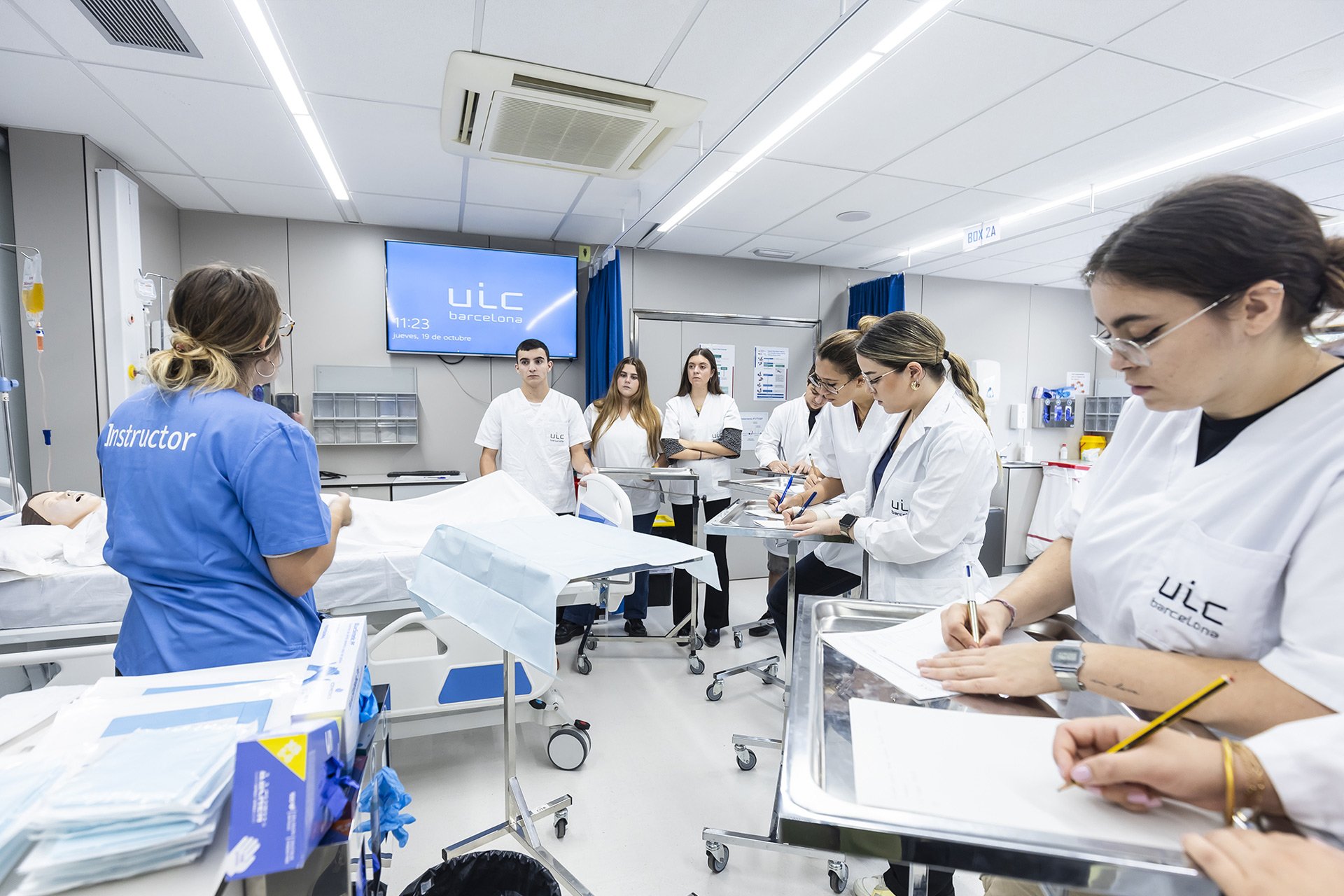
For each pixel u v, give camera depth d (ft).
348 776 2.12
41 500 6.17
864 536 5.31
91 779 1.80
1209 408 2.24
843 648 2.69
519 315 13.44
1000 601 2.90
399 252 12.60
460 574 4.15
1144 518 2.46
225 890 1.77
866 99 7.45
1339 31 6.09
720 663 9.52
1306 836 1.47
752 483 9.36
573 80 7.03
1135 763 1.54
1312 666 1.69
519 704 6.59
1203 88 7.18
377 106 7.75
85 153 8.63
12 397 8.55
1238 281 1.82
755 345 15.51
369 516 7.32
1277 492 1.99
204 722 2.23
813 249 14.28
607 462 11.12
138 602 3.47
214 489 3.26
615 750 6.97
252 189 10.62
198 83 7.22
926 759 1.81
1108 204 11.00
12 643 5.46
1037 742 1.92
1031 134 8.34
